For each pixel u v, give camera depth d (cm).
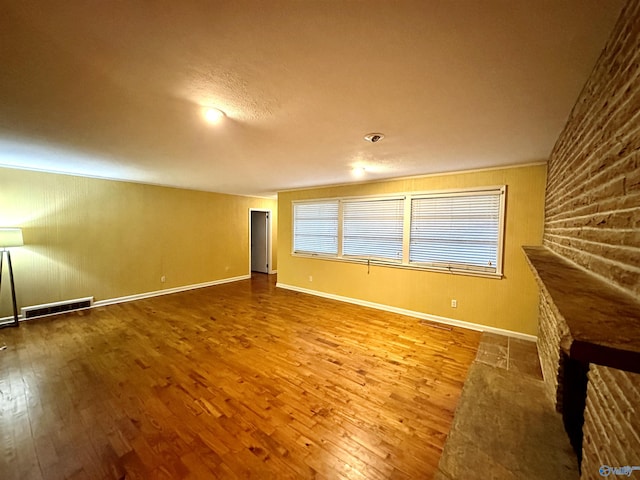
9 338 326
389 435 179
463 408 200
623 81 87
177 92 157
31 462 155
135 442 170
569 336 52
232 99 165
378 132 221
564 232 183
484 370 254
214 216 633
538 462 154
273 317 412
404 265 427
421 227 410
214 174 414
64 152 288
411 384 236
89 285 445
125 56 123
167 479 146
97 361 272
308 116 189
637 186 73
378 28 104
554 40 109
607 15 94
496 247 349
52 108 178
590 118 128
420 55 121
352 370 259
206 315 419
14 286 368
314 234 554
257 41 112
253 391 225
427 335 344
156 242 530
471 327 368
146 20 101
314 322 391
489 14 96
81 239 434
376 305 461
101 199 454
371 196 462
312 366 266
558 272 119
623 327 54
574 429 166
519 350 303
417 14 97
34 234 389
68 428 182
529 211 325
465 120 194
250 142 250
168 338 330
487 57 122
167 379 241
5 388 226
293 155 295
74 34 108
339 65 130
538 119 189
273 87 151
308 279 563
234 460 158
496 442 167
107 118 194
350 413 199
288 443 171
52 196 403
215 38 111
